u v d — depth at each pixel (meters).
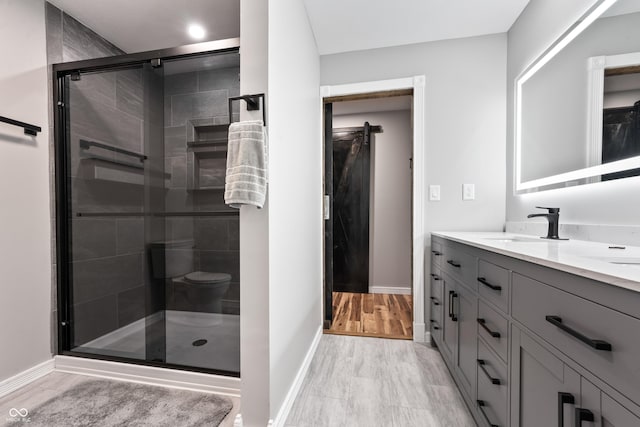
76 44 2.07
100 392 1.57
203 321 2.30
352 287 3.65
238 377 1.57
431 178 2.21
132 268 2.21
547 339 0.74
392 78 2.28
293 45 1.57
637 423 0.47
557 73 1.54
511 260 0.94
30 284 1.72
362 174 3.63
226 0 1.90
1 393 1.55
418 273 2.22
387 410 1.41
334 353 2.04
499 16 1.95
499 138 2.12
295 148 1.60
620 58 1.16
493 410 1.07
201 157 2.45
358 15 1.93
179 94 2.40
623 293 0.50
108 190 2.09
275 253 1.27
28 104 1.74
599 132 1.25
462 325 1.44
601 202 1.25
